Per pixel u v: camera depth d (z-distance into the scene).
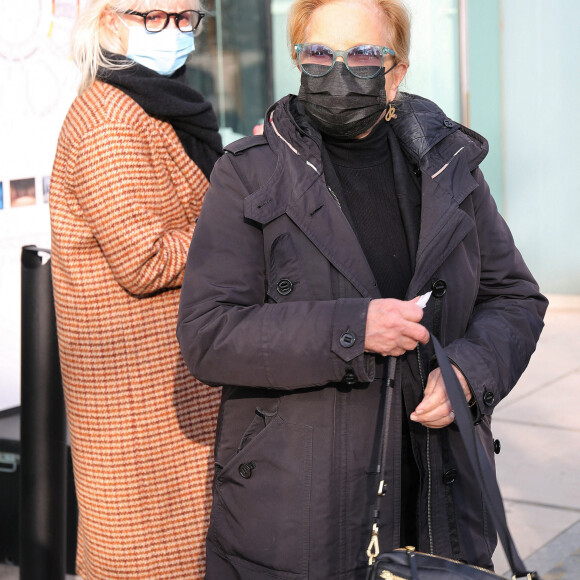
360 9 3.10
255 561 3.01
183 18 4.27
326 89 3.06
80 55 4.07
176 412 4.04
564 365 9.32
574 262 11.45
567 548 5.79
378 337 2.83
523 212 11.48
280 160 3.07
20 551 4.60
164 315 4.00
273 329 2.89
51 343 4.46
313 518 2.95
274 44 10.89
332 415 2.99
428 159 3.19
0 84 6.36
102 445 4.01
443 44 11.01
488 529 3.20
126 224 3.81
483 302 3.45
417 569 2.70
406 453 3.19
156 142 4.00
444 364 2.79
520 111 11.24
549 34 11.01
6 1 6.33
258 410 3.05
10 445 5.46
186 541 4.09
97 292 3.96
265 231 3.06
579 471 6.90
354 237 3.04
